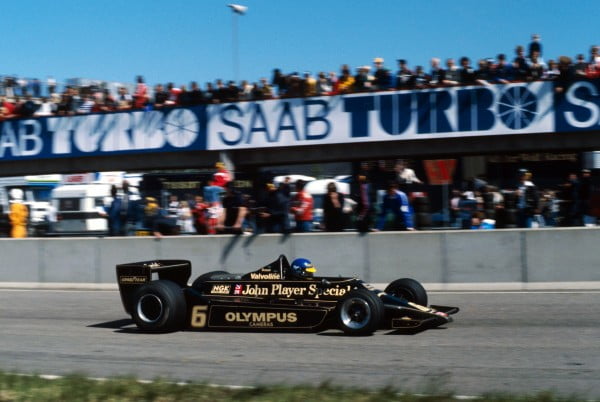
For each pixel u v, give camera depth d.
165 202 14.57
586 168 16.50
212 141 18.75
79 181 25.05
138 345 8.33
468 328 8.97
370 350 7.73
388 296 8.97
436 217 13.09
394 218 12.80
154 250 13.71
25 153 20.72
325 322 8.72
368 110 17.38
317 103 17.80
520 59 16.36
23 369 7.19
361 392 5.63
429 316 8.62
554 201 12.80
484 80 16.53
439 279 12.28
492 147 17.23
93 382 6.15
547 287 11.84
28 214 16.09
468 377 6.50
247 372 6.82
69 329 9.62
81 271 14.06
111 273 13.87
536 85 16.09
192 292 9.28
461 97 16.62
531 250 11.95
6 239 14.60
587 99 15.73
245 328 9.20
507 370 6.74
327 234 12.84
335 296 8.92
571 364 6.93
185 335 8.91
